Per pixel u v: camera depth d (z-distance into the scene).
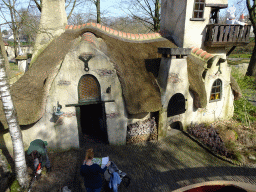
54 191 5.50
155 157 7.36
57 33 9.67
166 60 7.99
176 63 7.88
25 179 5.36
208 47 10.45
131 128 8.09
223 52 10.99
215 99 10.09
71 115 7.08
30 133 6.84
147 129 8.30
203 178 6.31
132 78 7.58
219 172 6.66
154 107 7.59
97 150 7.49
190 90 8.84
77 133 7.34
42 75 7.14
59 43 8.84
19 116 6.23
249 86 13.75
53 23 9.59
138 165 6.82
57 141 7.18
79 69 6.73
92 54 6.70
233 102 10.97
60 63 6.81
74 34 8.84
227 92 10.41
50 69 6.98
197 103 9.02
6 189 5.08
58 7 9.53
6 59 9.21
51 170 6.32
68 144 7.32
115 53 7.88
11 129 4.88
